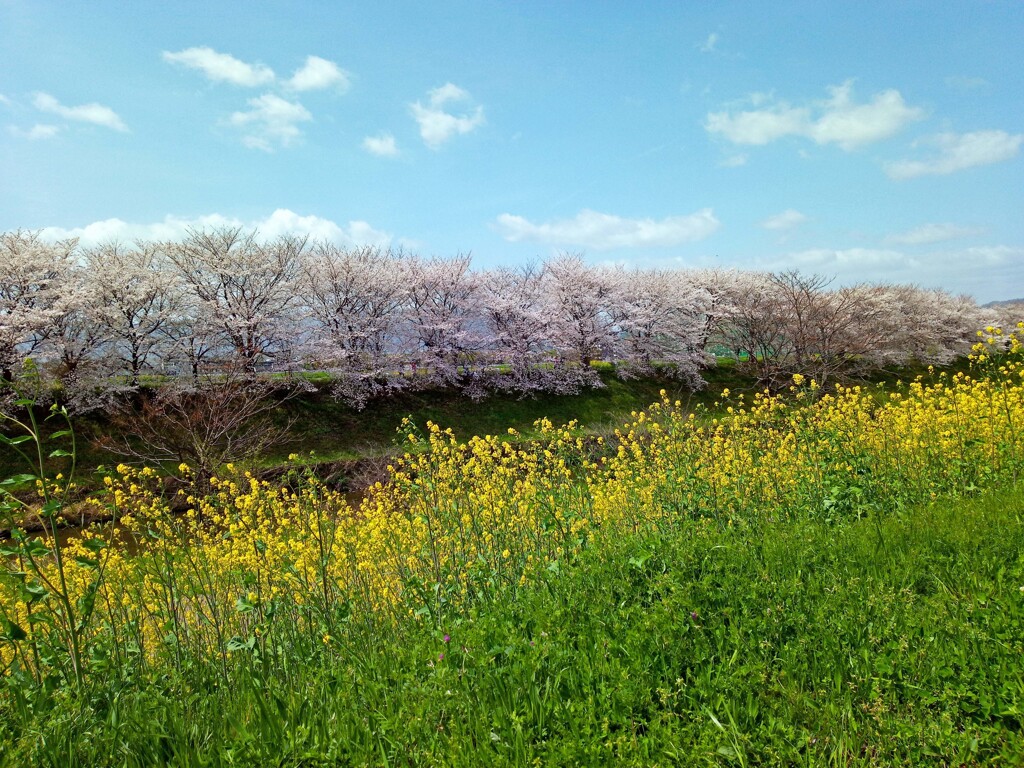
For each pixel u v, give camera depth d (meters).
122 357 23.58
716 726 2.89
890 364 37.00
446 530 6.04
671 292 35.81
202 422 17.70
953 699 2.90
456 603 4.89
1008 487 6.78
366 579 6.00
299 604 5.32
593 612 4.00
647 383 33.47
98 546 4.13
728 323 36.06
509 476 7.91
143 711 3.61
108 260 25.09
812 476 7.32
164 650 4.59
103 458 19.62
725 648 3.50
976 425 8.86
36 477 3.84
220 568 6.21
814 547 5.11
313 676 3.98
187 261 25.92
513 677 3.32
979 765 2.56
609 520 7.13
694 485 7.13
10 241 23.36
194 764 3.11
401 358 28.61
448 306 30.58
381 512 7.38
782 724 2.84
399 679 3.55
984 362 9.66
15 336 20.44
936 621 3.56
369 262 29.50
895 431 9.33
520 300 32.31
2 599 4.87
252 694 3.68
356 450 23.84
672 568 4.30
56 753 3.14
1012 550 4.60
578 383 31.30
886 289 37.94
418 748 2.95
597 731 2.94
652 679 3.26
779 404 10.07
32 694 3.83
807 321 33.03
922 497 6.98
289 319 26.80
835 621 3.61
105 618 4.89
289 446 22.88
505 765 2.76
